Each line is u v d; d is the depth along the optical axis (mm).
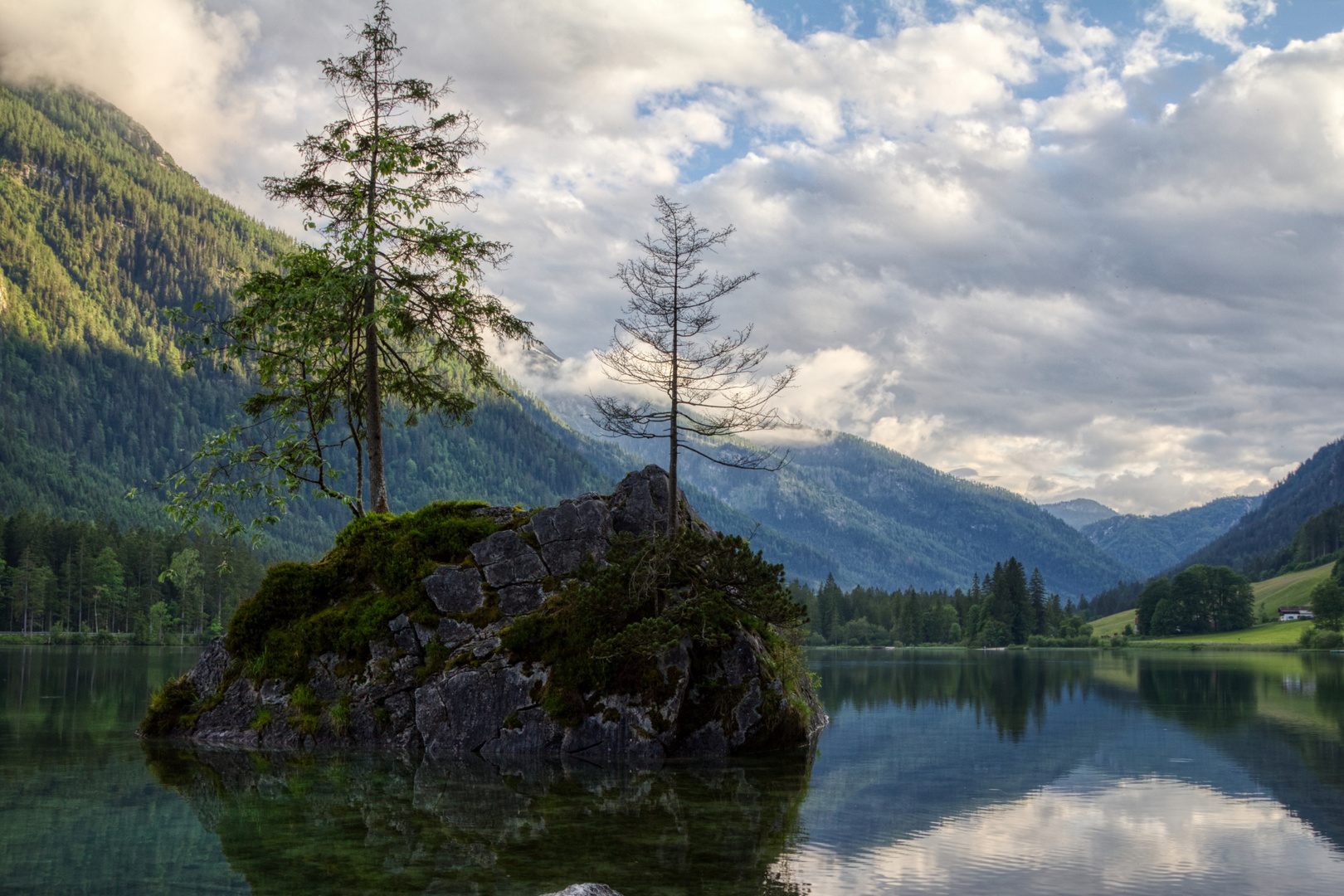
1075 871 14320
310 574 27984
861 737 32094
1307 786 22672
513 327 32500
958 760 26594
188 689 27641
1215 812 19281
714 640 26266
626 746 24469
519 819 17109
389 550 27891
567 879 13219
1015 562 192250
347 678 26172
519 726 24688
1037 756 27625
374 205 29891
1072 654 151750
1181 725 36719
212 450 30688
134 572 145625
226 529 31156
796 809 18750
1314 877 14125
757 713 26359
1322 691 56812
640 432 30031
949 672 83250
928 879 13734
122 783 20047
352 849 14758
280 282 30516
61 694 43594
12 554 139125
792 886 13188
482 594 27078
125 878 12969
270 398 31688
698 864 14266
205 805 17953
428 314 31438
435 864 13914
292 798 18656
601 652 24828
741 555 26938
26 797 18547
